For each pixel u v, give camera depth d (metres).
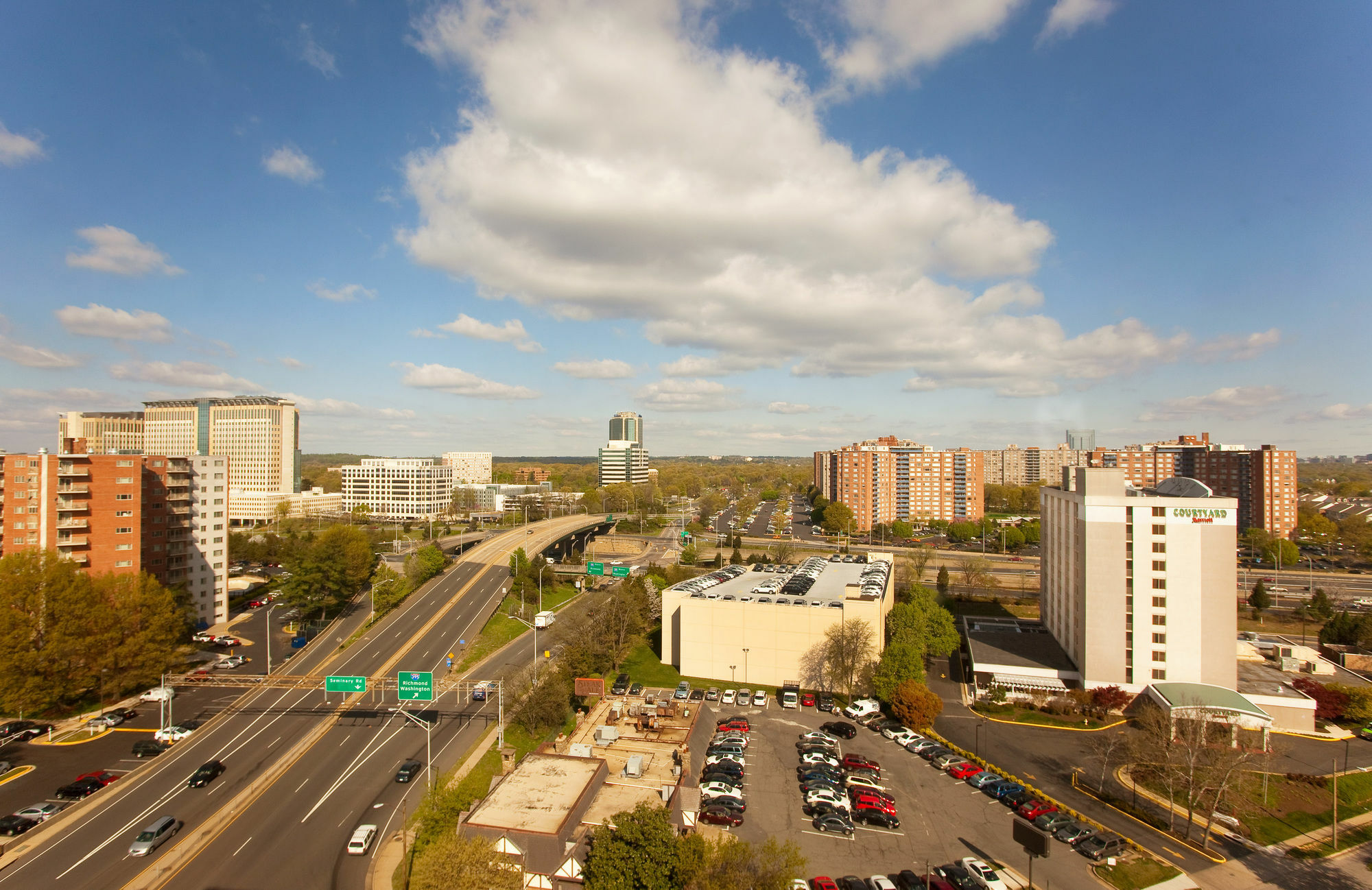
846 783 64.50
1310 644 117.06
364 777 66.12
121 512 107.50
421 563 158.38
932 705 77.06
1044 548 115.38
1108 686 83.38
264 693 90.69
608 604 107.94
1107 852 52.56
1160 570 82.69
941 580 152.88
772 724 80.38
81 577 86.44
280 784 64.62
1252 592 150.50
